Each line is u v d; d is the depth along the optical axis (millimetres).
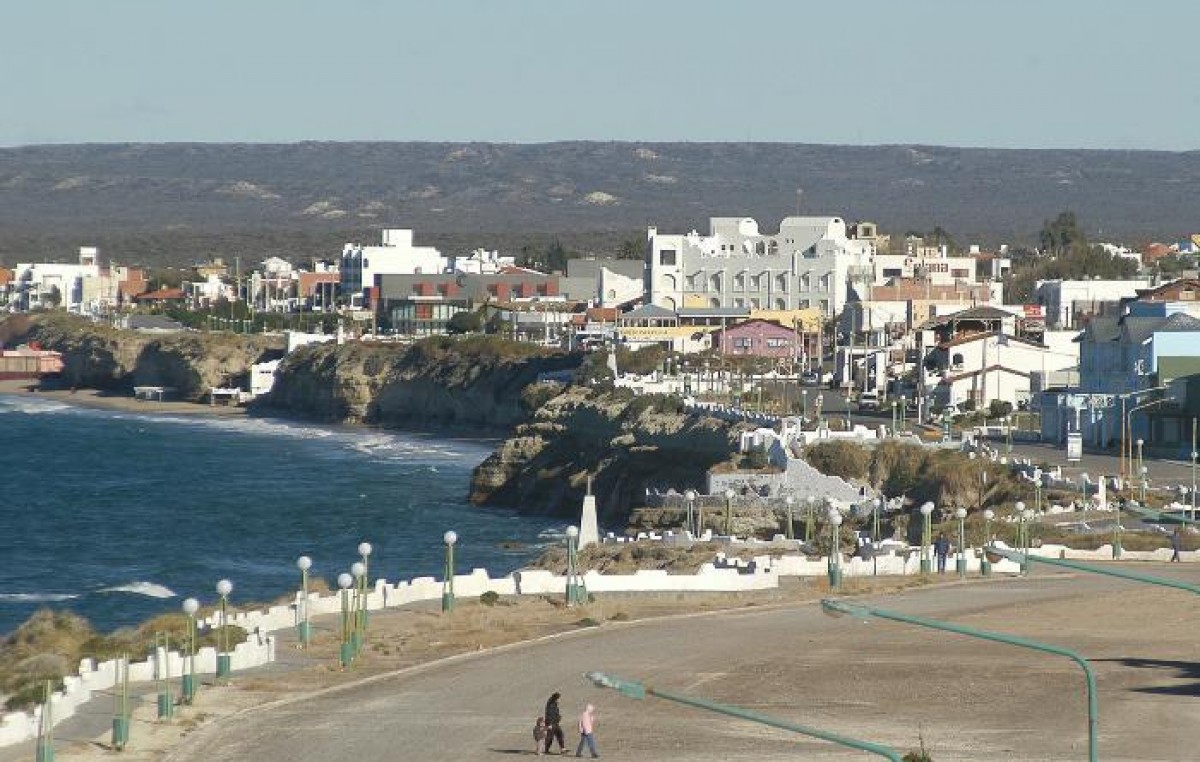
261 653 137000
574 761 111438
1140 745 114938
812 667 136625
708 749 114125
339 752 113562
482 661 138375
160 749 113750
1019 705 125250
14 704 122750
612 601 163125
